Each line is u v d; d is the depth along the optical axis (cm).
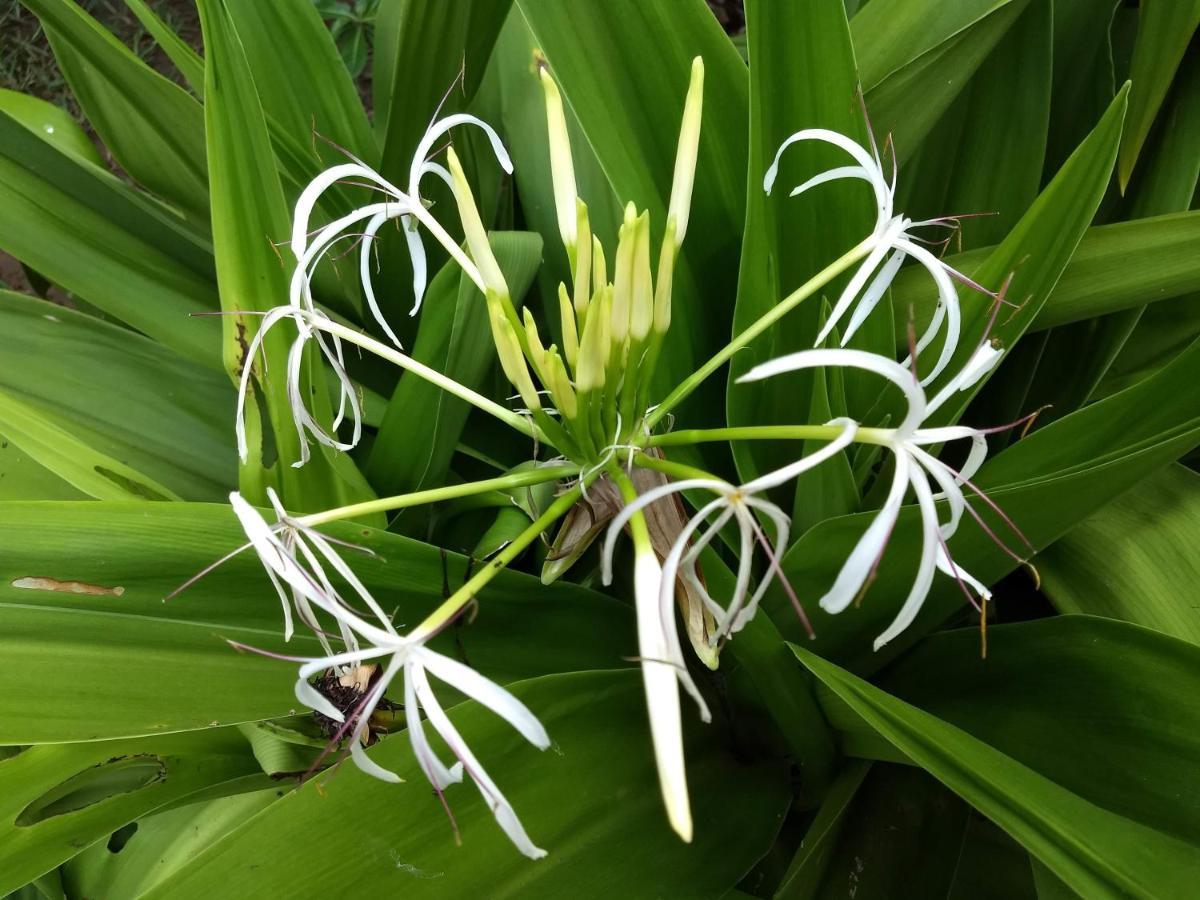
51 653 52
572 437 46
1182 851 47
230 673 55
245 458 53
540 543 74
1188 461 75
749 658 55
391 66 98
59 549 53
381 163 79
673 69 65
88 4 165
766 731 66
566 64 64
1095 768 54
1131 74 71
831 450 37
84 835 61
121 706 53
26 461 74
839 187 62
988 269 61
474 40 74
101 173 78
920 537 53
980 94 75
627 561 71
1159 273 64
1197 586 60
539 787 54
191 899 47
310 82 87
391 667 38
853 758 65
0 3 166
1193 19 67
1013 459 61
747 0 57
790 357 36
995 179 76
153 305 78
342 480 65
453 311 70
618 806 55
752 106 57
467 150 82
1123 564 62
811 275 64
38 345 77
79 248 78
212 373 81
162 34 82
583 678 57
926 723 48
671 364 67
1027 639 60
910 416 38
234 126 56
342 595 58
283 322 59
